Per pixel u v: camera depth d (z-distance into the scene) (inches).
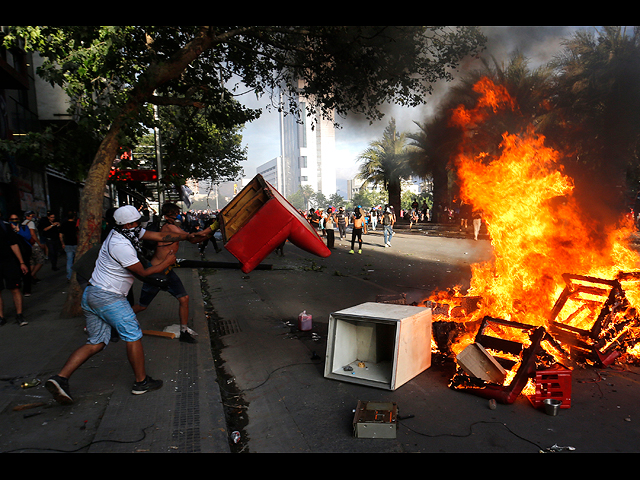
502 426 119.4
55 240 445.4
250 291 337.4
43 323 228.7
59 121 615.8
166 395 140.7
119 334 138.0
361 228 596.4
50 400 137.3
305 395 146.3
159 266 139.5
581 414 125.3
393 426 114.5
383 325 166.1
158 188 331.3
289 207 159.9
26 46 234.7
